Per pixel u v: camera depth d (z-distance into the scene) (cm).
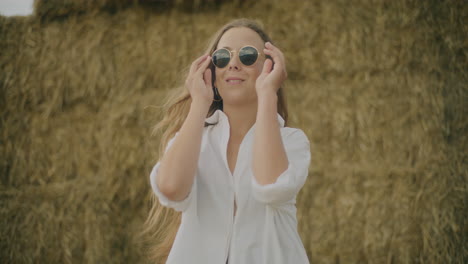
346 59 386
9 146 407
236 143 154
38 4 408
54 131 407
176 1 395
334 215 379
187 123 139
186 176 133
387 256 372
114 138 396
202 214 145
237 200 140
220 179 146
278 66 141
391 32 384
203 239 142
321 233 378
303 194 381
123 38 402
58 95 405
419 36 381
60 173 403
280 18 390
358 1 387
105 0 398
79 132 405
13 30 412
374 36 385
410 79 383
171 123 185
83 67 404
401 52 381
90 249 389
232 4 393
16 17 414
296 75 392
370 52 384
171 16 402
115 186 392
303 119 387
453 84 383
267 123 132
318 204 380
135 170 394
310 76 390
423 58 382
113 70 401
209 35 394
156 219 185
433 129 379
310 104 388
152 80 400
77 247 392
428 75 384
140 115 395
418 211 373
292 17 390
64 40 407
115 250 392
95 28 404
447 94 382
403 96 384
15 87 409
